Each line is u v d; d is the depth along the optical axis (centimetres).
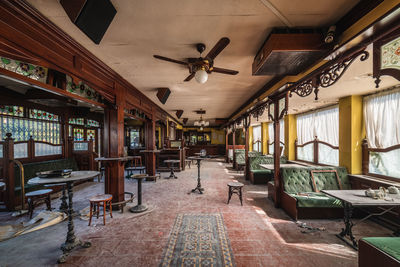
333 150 495
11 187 378
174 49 259
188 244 257
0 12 159
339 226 316
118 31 214
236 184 427
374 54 157
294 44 199
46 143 550
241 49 256
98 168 659
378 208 336
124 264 216
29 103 496
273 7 171
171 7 173
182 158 898
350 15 174
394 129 341
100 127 793
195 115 1045
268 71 266
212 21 195
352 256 234
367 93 388
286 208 373
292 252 241
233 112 902
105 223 319
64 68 229
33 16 182
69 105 606
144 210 374
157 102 664
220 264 216
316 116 557
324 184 398
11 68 183
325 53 202
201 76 247
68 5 152
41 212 349
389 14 128
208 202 431
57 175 241
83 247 250
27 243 260
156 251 241
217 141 1764
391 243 176
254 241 266
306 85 282
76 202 430
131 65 319
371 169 384
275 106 413
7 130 457
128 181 650
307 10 174
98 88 307
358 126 403
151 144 668
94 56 279
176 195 484
